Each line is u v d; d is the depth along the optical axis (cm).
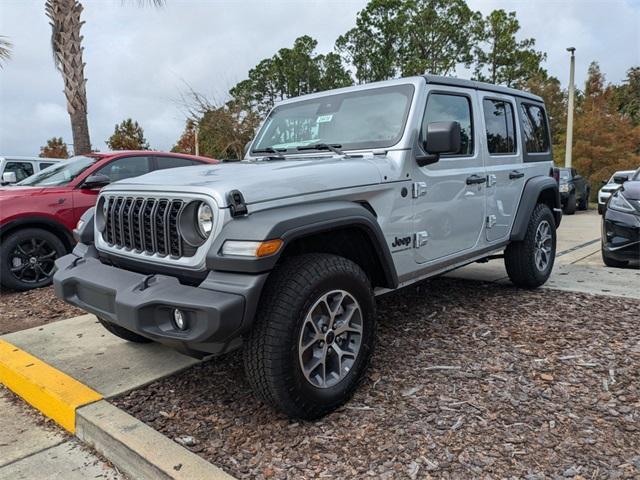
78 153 948
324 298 260
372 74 3077
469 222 399
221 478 215
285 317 242
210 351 256
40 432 282
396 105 352
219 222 238
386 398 283
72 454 260
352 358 281
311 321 255
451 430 248
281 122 410
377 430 252
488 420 255
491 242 434
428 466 221
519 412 262
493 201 430
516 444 234
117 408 279
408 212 334
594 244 845
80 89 938
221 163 376
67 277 298
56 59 948
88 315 464
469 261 417
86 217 337
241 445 245
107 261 309
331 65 3083
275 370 242
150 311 241
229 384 313
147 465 229
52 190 588
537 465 218
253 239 231
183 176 282
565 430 244
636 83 3809
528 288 507
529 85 2870
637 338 361
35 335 407
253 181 251
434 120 364
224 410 280
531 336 369
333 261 267
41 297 540
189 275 251
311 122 388
